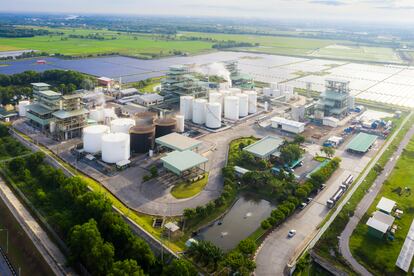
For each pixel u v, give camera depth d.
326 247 78.06
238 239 82.25
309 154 129.25
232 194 99.50
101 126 127.19
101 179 105.56
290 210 89.44
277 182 101.75
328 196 100.44
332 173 113.81
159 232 82.00
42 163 112.31
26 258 76.69
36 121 141.00
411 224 87.31
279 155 120.50
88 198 85.38
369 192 103.06
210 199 97.12
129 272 62.78
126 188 101.06
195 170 112.56
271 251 77.44
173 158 109.31
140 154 124.38
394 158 128.12
